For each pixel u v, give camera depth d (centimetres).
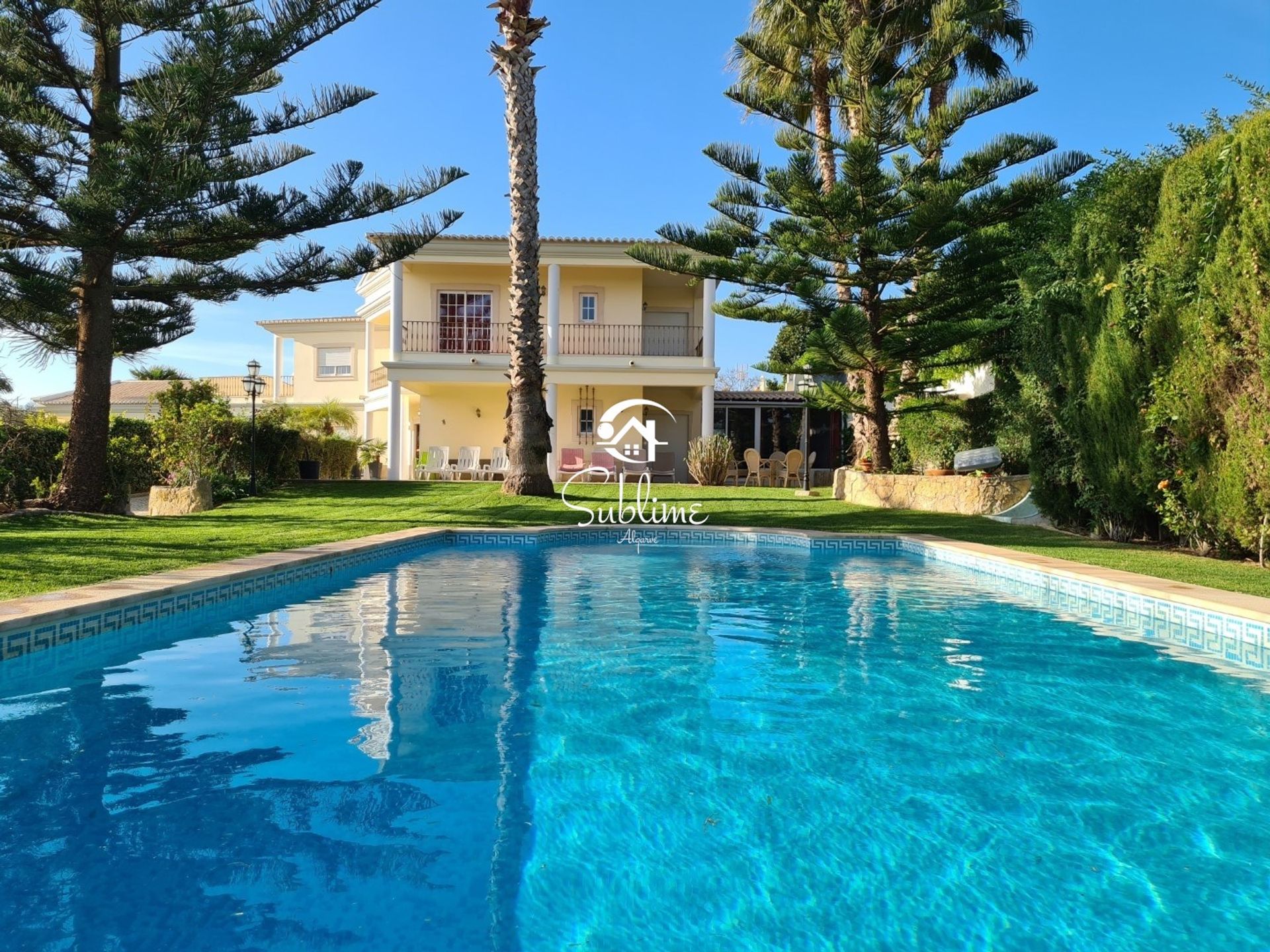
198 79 912
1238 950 180
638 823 242
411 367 1867
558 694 376
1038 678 412
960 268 1257
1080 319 936
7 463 1203
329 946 175
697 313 2211
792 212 1275
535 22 1292
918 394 1459
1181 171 785
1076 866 219
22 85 964
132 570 588
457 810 248
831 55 1538
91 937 177
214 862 212
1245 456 705
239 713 338
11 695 360
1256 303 686
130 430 1560
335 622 534
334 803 252
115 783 263
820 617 570
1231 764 295
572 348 2052
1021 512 1150
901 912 195
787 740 318
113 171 915
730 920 192
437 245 1858
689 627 533
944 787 272
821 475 2253
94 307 1073
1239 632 475
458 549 957
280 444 1773
